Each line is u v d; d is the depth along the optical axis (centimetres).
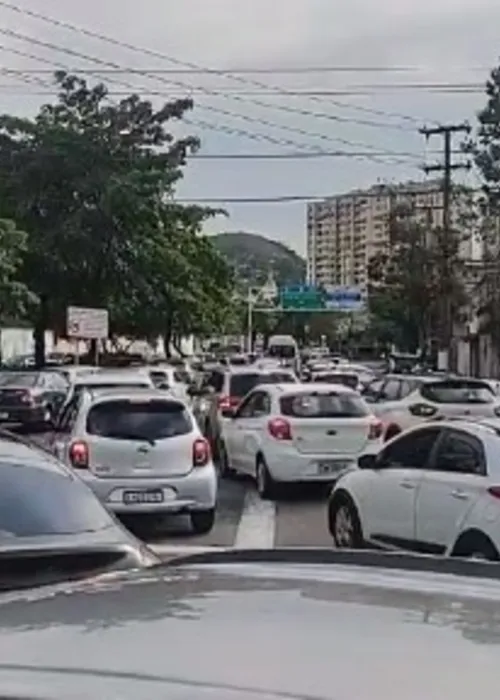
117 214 3825
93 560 616
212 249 5181
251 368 2598
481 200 4306
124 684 226
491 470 1036
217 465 2094
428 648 245
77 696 221
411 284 5091
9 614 289
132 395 1443
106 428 1391
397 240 5169
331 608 283
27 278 3844
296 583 317
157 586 319
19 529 625
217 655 240
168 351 5853
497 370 5122
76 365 3831
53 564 602
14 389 2583
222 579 324
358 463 1280
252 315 11150
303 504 1688
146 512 1377
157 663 237
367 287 6931
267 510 1634
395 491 1143
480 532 1021
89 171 3878
